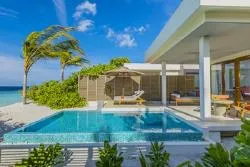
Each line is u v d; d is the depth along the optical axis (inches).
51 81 806.5
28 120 426.6
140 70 984.9
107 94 799.7
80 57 1107.9
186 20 333.4
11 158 251.1
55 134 292.7
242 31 345.4
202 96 363.9
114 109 575.8
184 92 781.3
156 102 754.8
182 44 438.0
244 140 67.1
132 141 291.4
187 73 971.9
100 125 439.8
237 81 626.2
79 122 470.3
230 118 387.2
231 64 714.2
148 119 503.2
